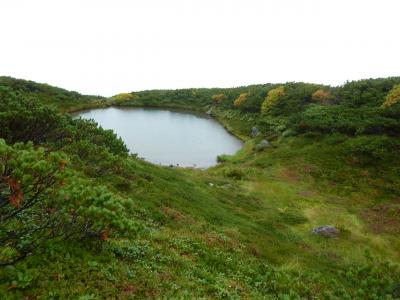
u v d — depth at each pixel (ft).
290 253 70.33
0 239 28.40
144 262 38.06
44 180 26.99
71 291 27.09
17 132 54.49
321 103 238.48
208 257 50.72
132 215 58.34
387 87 216.95
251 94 325.62
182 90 453.99
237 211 96.37
